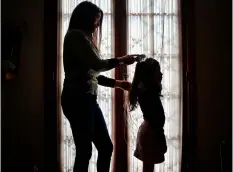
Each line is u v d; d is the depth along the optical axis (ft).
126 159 8.56
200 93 8.70
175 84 8.59
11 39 8.16
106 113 8.53
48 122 8.54
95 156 8.44
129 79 8.47
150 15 8.57
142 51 8.55
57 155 8.50
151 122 6.66
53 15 8.55
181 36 8.64
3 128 8.55
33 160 8.59
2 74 7.84
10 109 8.59
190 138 8.63
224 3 8.71
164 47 8.59
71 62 5.93
